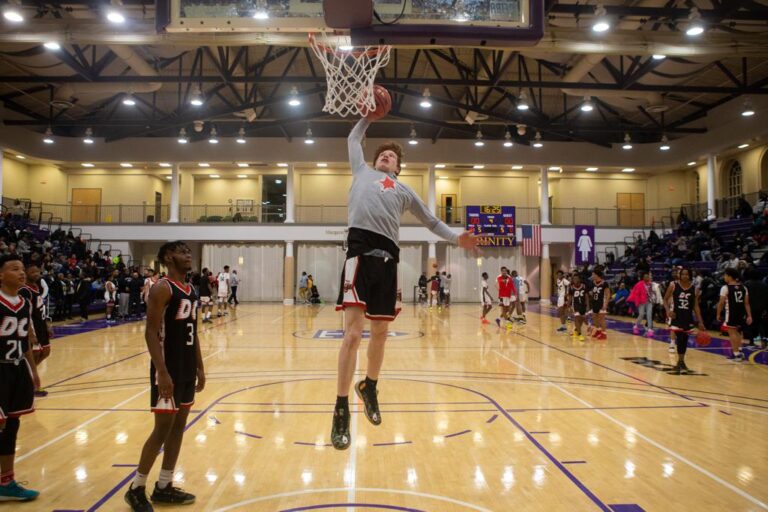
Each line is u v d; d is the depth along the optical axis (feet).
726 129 83.61
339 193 104.53
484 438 18.51
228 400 24.04
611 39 46.78
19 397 13.70
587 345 43.75
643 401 24.22
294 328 55.77
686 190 102.73
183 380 13.35
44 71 61.98
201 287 61.72
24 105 86.22
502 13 14.08
